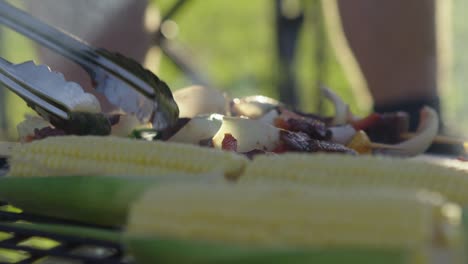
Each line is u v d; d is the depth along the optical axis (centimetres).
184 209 68
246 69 504
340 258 65
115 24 214
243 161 85
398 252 64
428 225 64
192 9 599
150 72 97
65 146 87
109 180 82
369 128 123
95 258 73
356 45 214
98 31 213
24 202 86
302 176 80
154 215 69
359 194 67
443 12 220
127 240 69
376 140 123
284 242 66
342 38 229
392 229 64
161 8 403
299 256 65
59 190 83
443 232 65
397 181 79
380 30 207
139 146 86
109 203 81
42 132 105
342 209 66
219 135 101
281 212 67
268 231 67
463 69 491
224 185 71
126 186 81
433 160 118
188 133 101
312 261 65
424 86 200
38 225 79
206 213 68
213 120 101
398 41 206
